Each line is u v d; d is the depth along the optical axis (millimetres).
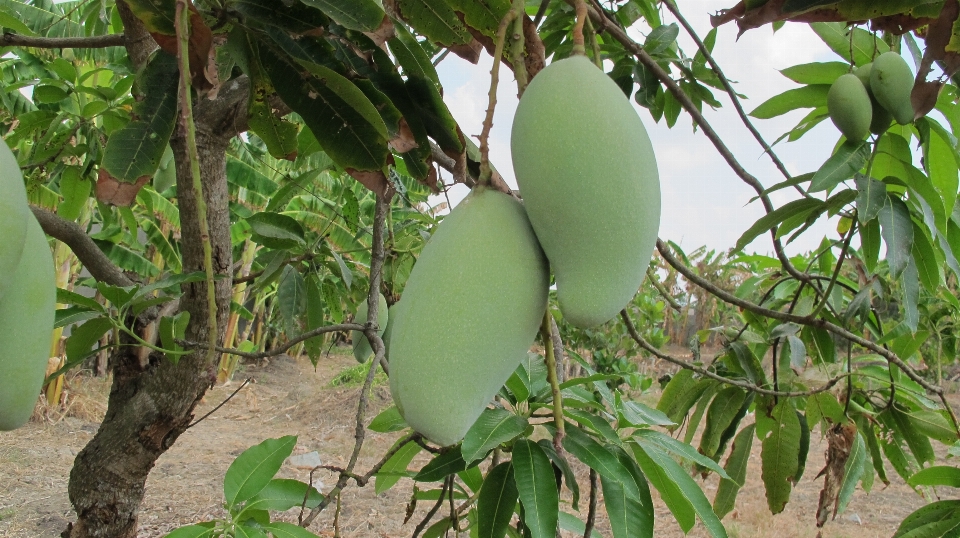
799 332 1307
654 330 3680
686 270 861
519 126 498
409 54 617
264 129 700
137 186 586
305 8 568
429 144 664
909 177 834
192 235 931
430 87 628
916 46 855
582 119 479
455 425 473
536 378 781
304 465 3334
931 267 888
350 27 555
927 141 828
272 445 720
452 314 473
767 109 942
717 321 5387
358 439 772
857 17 647
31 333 466
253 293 1264
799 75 902
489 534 710
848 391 1186
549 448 697
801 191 833
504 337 481
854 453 1152
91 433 3619
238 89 900
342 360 7086
